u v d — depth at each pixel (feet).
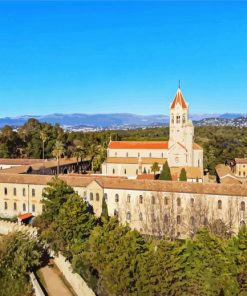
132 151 464.24
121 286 144.87
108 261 155.43
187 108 432.25
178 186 278.46
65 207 225.76
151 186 285.43
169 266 146.30
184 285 148.15
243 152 646.74
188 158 432.25
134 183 293.43
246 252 143.84
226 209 262.67
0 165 494.59
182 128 431.43
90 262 184.85
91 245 181.68
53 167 472.85
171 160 431.43
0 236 264.11
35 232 250.78
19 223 290.15
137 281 144.46
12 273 195.31
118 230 167.73
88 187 302.25
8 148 611.88
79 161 549.54
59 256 220.23
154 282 144.05
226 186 267.80
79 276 184.14
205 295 145.48
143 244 164.45
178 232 270.67
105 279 155.22
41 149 626.23
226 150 652.48
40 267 219.41
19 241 210.79
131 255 151.94
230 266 143.33
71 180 316.40
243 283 140.15
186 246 159.12
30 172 414.00
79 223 222.48
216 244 153.79
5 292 189.47
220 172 441.27
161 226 267.39
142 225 285.02
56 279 204.44
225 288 136.26
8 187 337.31
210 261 148.05
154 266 144.97
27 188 328.49
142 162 444.14
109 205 298.35
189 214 269.44
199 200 267.18
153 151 455.22
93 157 547.08
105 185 299.79
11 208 336.90
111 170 457.68
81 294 176.14
